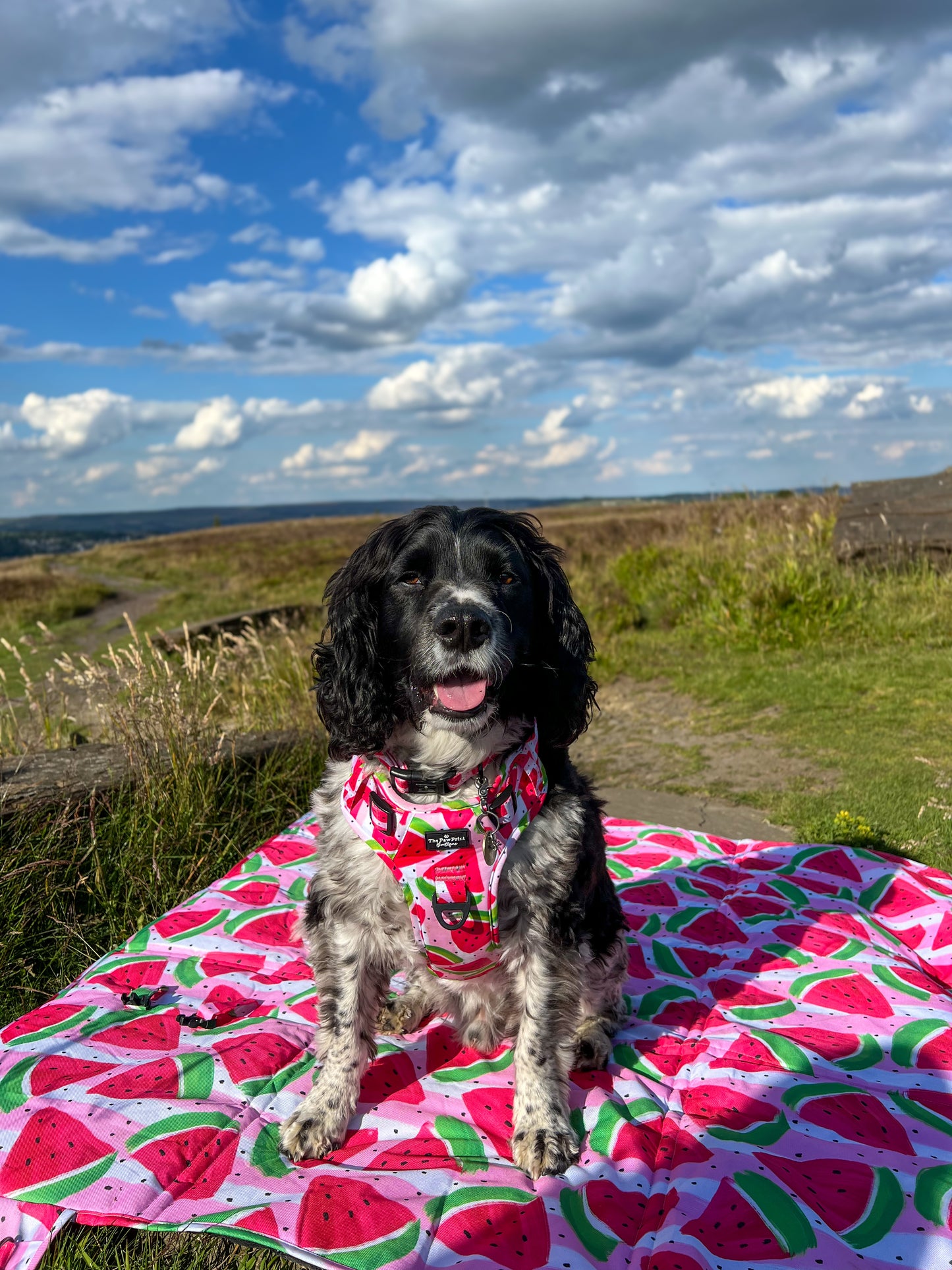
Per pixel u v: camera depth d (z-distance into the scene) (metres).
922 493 3.72
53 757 1.54
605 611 3.49
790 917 1.20
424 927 0.79
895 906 1.24
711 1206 0.70
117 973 1.05
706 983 1.06
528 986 0.81
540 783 0.81
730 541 4.01
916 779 1.68
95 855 1.28
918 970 1.07
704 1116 0.82
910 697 2.18
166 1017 0.96
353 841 0.83
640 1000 1.03
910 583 3.14
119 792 1.42
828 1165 0.74
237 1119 0.80
